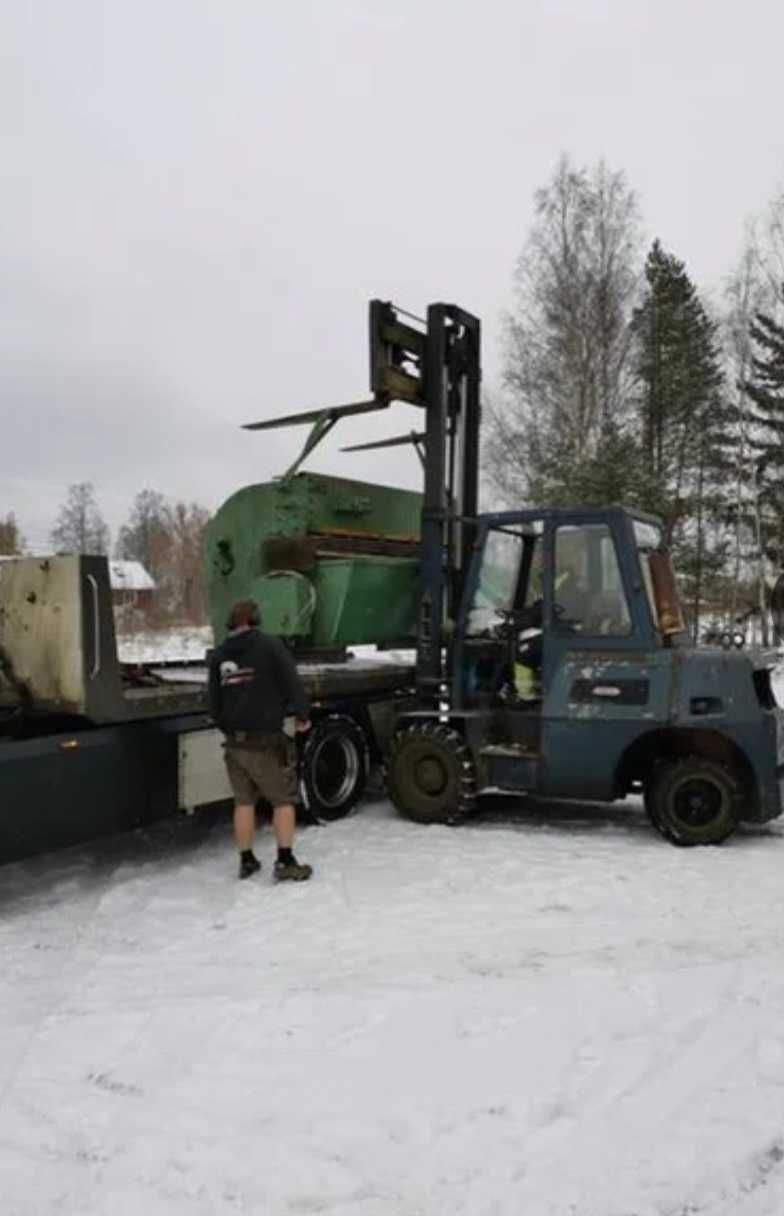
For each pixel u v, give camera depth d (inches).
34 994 174.7
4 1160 123.8
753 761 265.4
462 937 199.3
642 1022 156.9
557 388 964.6
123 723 246.1
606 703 275.6
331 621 326.3
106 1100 137.3
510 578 310.3
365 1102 134.7
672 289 1096.8
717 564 1040.8
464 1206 112.9
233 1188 117.1
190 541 2346.2
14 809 214.7
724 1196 113.9
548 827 293.7
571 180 1000.2
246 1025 158.9
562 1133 126.6
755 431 1098.1
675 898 222.2
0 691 240.7
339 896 227.0
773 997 165.0
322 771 301.9
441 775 295.7
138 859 264.7
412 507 383.9
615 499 825.5
